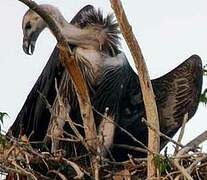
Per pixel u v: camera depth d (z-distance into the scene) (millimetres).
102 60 14727
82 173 12617
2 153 12930
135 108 15203
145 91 12852
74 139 13680
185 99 15305
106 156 14680
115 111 14984
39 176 12758
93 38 14656
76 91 13375
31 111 14766
